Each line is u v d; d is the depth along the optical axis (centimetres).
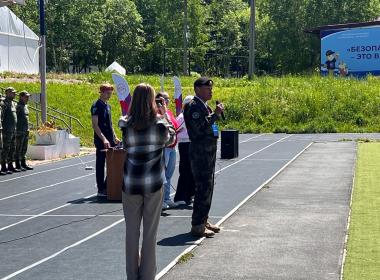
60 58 8744
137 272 727
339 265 816
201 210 990
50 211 1269
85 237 1022
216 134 981
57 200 1406
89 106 3494
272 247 917
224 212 1203
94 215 1213
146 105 710
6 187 1628
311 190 1448
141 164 707
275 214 1170
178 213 1209
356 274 774
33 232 1071
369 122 3631
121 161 1363
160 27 9744
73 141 2498
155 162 712
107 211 1255
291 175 1725
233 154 2206
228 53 10688
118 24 9500
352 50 5144
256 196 1384
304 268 805
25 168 1994
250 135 3438
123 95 1379
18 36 4562
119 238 1008
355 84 4200
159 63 9944
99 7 9262
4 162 1883
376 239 952
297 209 1216
